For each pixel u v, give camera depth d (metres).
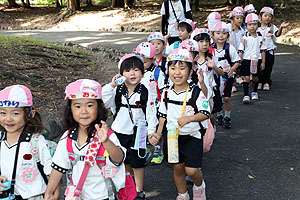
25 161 2.58
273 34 7.55
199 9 23.64
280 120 6.11
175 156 3.28
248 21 6.90
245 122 6.09
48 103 6.15
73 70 8.62
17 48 9.41
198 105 3.29
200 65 4.64
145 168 4.48
